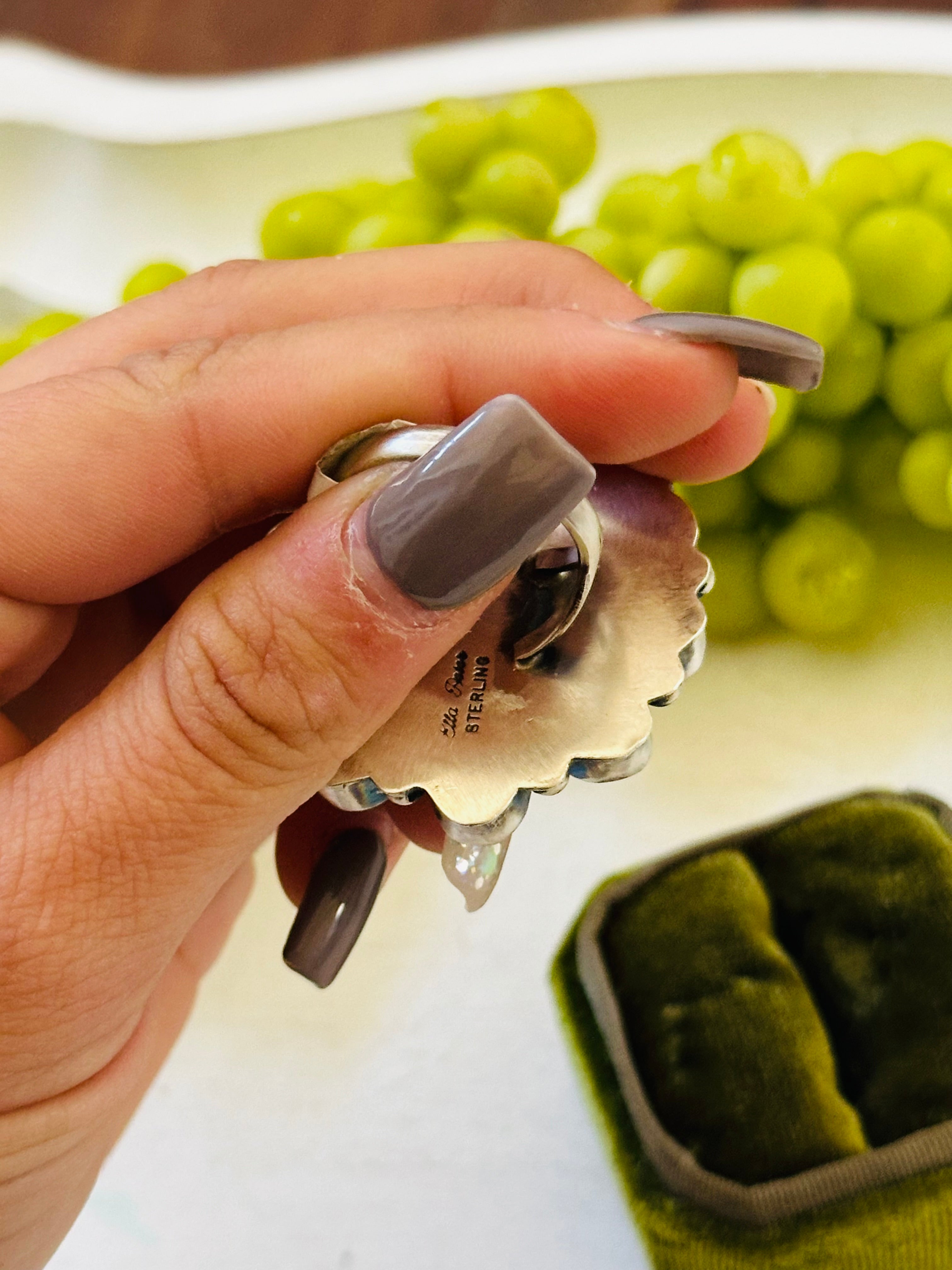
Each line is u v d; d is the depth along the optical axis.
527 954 0.20
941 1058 0.16
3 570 0.13
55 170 0.26
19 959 0.11
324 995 0.20
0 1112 0.12
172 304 0.16
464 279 0.16
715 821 0.21
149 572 0.14
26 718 0.17
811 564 0.20
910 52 0.23
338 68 0.25
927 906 0.17
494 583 0.10
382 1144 0.19
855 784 0.21
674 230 0.20
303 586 0.10
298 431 0.13
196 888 0.12
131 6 0.26
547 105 0.20
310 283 0.16
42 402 0.13
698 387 0.13
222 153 0.25
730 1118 0.17
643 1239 0.17
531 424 0.10
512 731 0.12
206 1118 0.19
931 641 0.22
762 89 0.24
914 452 0.20
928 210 0.19
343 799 0.12
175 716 0.11
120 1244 0.19
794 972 0.18
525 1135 0.19
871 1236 0.16
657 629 0.13
